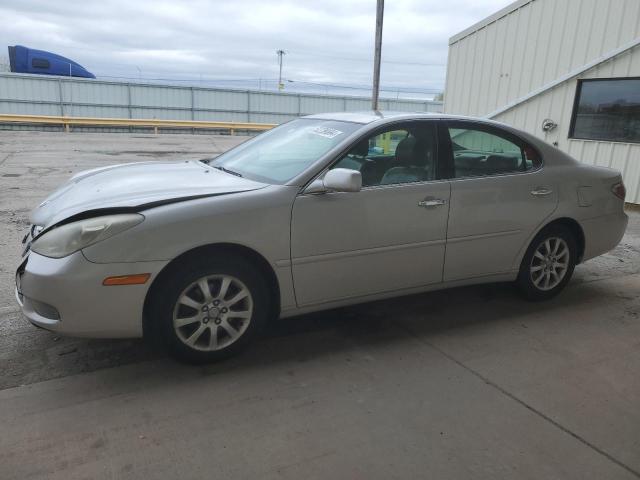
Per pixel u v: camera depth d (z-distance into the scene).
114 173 3.79
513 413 2.81
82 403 2.77
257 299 3.21
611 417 2.80
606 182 4.46
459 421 2.72
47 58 30.78
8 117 24.75
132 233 2.80
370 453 2.45
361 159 3.48
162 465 2.33
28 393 2.84
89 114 30.30
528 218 4.05
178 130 28.44
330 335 3.68
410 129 3.68
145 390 2.91
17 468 2.28
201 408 2.76
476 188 3.79
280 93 34.31
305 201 3.21
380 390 2.99
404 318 4.01
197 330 3.07
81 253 2.76
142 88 31.20
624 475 2.37
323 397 2.90
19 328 3.60
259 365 3.23
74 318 2.78
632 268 5.49
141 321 2.89
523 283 4.25
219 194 3.09
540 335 3.77
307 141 3.74
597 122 8.90
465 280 3.95
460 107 11.69
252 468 2.33
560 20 9.19
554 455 2.48
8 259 5.18
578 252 4.49
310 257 3.27
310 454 2.43
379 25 11.23
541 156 4.18
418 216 3.58
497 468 2.38
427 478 2.30
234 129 28.92
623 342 3.70
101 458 2.36
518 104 10.16
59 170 12.05
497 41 10.49
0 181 10.19
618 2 8.28
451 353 3.46
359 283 3.49
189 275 2.97
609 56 8.45
